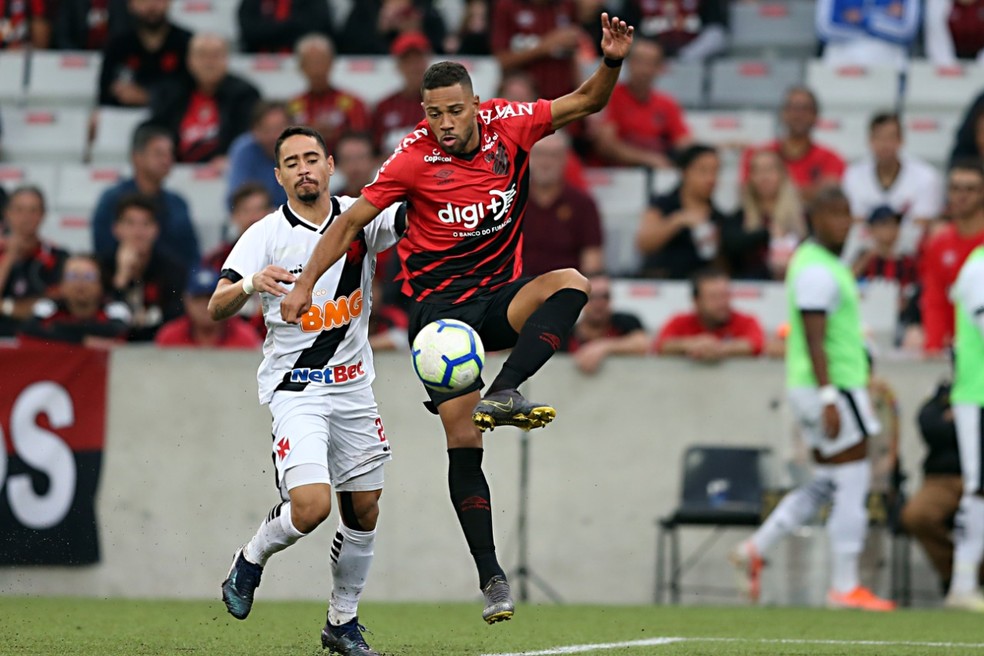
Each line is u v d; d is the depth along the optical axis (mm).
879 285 40031
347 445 18672
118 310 36906
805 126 43844
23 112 49656
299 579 34375
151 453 34250
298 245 18594
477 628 25141
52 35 52469
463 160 18969
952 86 49188
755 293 39750
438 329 18312
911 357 34719
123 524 34062
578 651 20453
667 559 34719
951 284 35844
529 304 19141
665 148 46500
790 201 40969
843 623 26953
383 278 38000
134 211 38188
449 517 34312
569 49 46938
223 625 24906
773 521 31641
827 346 31109
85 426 33969
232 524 34344
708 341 34688
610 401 34750
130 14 49062
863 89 49250
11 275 39219
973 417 30609
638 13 51000
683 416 34688
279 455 18094
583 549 34531
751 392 34625
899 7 50000
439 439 34438
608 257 43531
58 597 33281
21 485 33438
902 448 34531
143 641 21281
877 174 43344
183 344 36312
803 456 34188
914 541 34062
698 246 40906
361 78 49156
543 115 19453
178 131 46656
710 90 50375
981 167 35531
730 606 32469
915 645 22266
